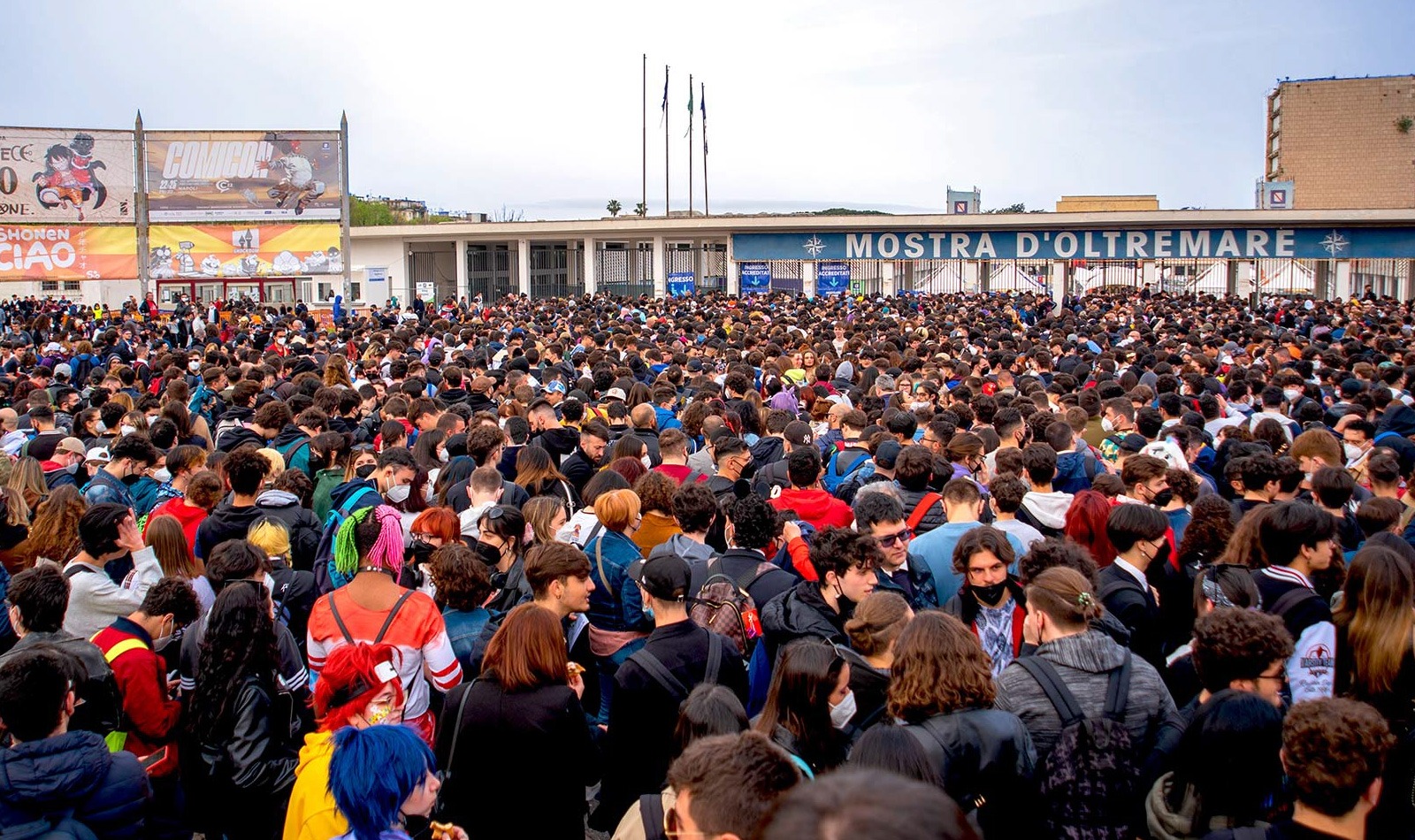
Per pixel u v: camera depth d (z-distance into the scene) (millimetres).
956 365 14219
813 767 3760
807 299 38000
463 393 12031
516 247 50562
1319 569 4961
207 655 4516
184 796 4762
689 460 8492
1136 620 5129
